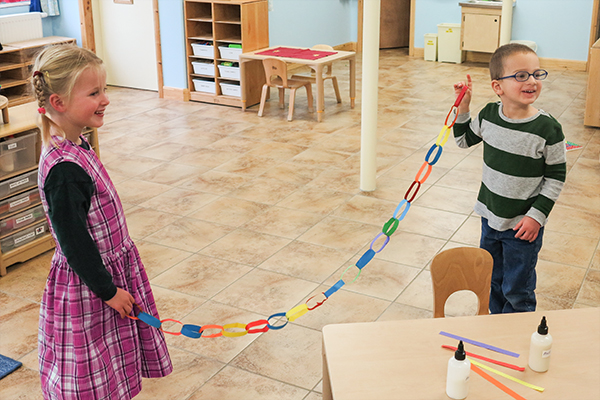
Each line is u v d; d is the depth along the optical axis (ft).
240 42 22.74
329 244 12.61
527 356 5.47
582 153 17.60
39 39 24.81
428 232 13.03
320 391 8.41
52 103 5.80
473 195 14.90
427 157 7.14
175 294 10.89
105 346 6.36
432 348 5.59
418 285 11.02
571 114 21.40
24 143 11.88
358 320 10.00
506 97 7.54
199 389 8.50
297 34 30.14
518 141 7.54
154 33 24.95
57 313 6.22
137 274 6.68
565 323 5.91
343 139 19.34
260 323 6.38
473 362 5.39
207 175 16.51
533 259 7.96
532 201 7.78
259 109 22.41
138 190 15.61
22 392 8.51
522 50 7.29
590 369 5.28
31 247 12.24
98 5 26.05
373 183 15.24
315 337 9.62
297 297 10.71
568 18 28.50
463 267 7.09
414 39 32.96
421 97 24.34
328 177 16.21
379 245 12.51
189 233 13.24
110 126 21.15
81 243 5.73
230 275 11.49
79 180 5.77
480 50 30.25
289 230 13.28
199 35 24.20
